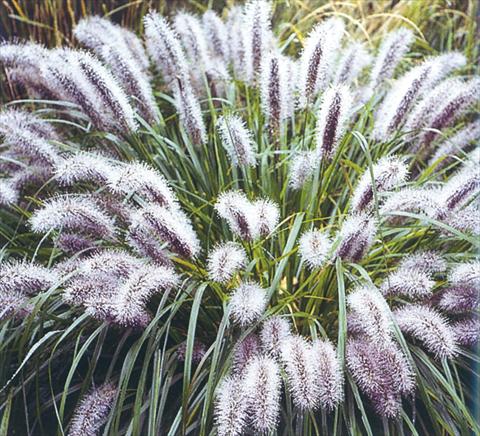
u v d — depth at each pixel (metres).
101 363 1.07
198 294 0.88
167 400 0.99
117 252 0.93
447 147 1.20
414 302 0.99
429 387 0.94
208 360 0.97
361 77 1.54
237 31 1.25
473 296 0.92
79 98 1.08
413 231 1.04
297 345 0.80
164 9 1.69
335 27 1.07
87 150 1.21
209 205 1.13
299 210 1.11
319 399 0.84
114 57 1.10
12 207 1.08
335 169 1.16
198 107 1.10
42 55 1.18
